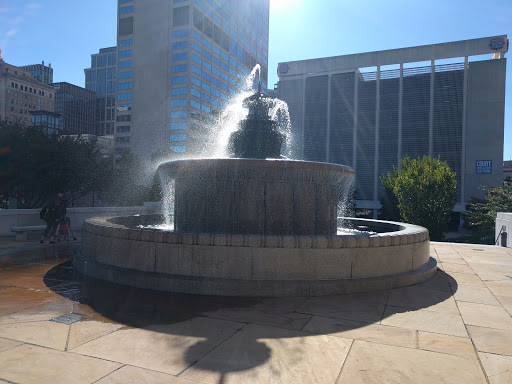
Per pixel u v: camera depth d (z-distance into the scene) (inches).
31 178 960.9
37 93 4948.3
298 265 224.8
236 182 275.4
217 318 178.9
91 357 134.2
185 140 3075.8
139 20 3248.0
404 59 2501.2
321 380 120.8
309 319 179.9
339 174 300.0
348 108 2576.3
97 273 255.4
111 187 1379.2
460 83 2386.8
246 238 223.0
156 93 3159.5
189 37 3065.9
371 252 239.9
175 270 228.1
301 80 2687.0
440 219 844.6
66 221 443.2
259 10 4318.4
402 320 181.5
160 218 444.5
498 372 127.8
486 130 2341.3
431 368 130.3
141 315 181.8
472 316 189.9
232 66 3710.6
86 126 6033.5
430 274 279.6
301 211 281.7
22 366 126.0
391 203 1512.1
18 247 399.2
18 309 188.4
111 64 6338.6
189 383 116.8
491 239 955.3
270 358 136.3
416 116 2456.9
